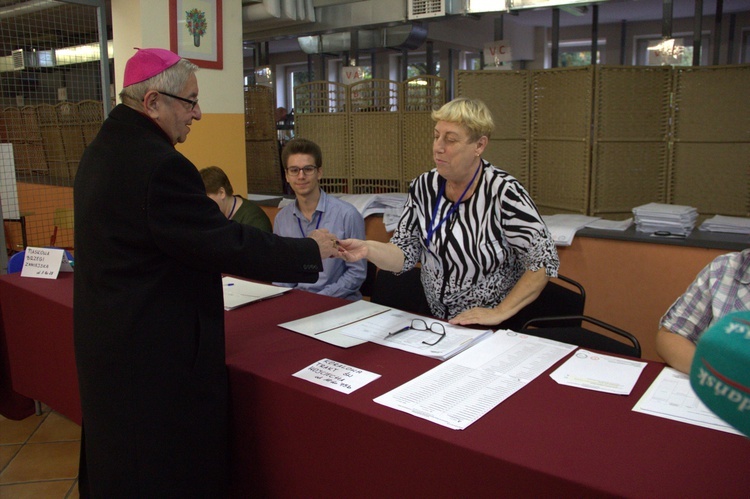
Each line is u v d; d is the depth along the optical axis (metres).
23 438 2.84
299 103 4.57
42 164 4.58
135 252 1.41
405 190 4.17
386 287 2.58
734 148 3.40
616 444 1.16
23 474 2.54
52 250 2.60
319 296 2.26
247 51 10.16
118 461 1.44
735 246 2.67
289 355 1.66
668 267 2.87
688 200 3.60
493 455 1.12
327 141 4.45
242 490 1.65
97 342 1.43
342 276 2.72
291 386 1.44
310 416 1.41
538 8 4.41
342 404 1.34
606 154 3.51
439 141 1.92
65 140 4.44
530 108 3.78
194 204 1.42
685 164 3.57
